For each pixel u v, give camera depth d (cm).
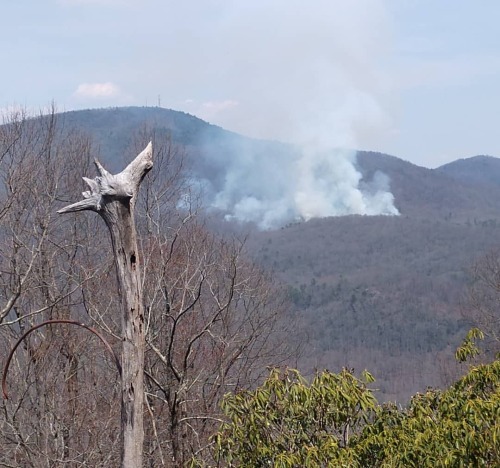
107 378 1755
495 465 829
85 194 848
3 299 1864
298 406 907
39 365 1644
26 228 1914
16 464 1534
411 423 880
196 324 1755
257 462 902
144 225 1853
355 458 859
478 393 926
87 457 1568
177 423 1406
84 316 1866
